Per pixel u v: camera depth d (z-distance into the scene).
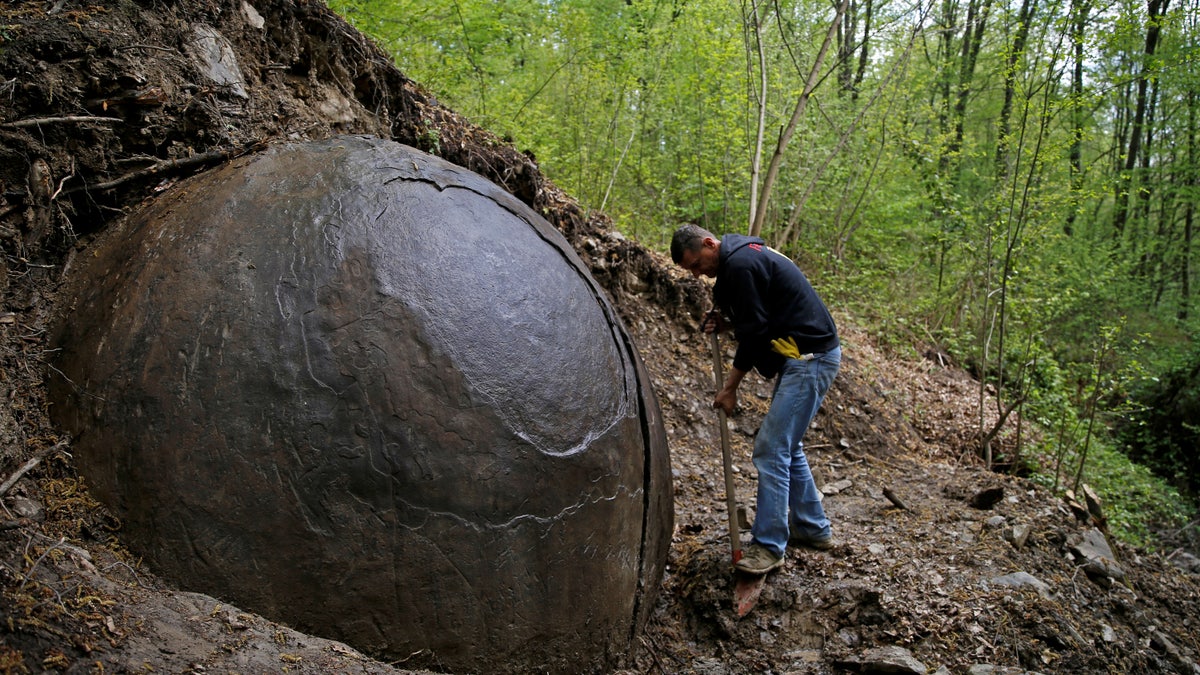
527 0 8.88
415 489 2.38
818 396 3.81
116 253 2.84
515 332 2.68
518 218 3.08
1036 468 6.80
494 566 2.48
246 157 3.11
